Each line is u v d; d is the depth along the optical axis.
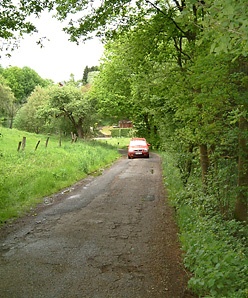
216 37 3.46
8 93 54.91
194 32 8.73
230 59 6.06
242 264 4.96
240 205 7.83
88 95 40.88
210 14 3.30
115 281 5.10
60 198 11.57
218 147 8.34
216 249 5.39
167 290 4.83
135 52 11.23
